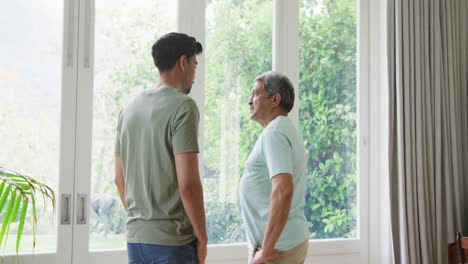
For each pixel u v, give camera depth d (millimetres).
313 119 3475
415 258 3312
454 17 3551
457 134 3533
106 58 2975
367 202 3557
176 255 1809
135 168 1880
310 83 3475
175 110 1812
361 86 3572
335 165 3523
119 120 2006
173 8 3131
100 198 2930
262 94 2291
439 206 3385
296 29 3418
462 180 3549
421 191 3342
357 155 3566
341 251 3473
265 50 3354
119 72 3000
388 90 3373
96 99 2945
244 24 3309
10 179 2059
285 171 2080
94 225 2912
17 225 2754
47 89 2857
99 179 2934
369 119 3574
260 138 2203
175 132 1798
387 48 3381
